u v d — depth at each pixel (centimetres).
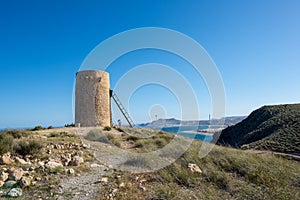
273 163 871
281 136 2664
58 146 1204
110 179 700
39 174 701
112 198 532
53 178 675
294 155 1531
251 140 3491
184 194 546
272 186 546
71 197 537
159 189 567
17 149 997
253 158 925
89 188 606
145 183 671
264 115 4334
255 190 538
